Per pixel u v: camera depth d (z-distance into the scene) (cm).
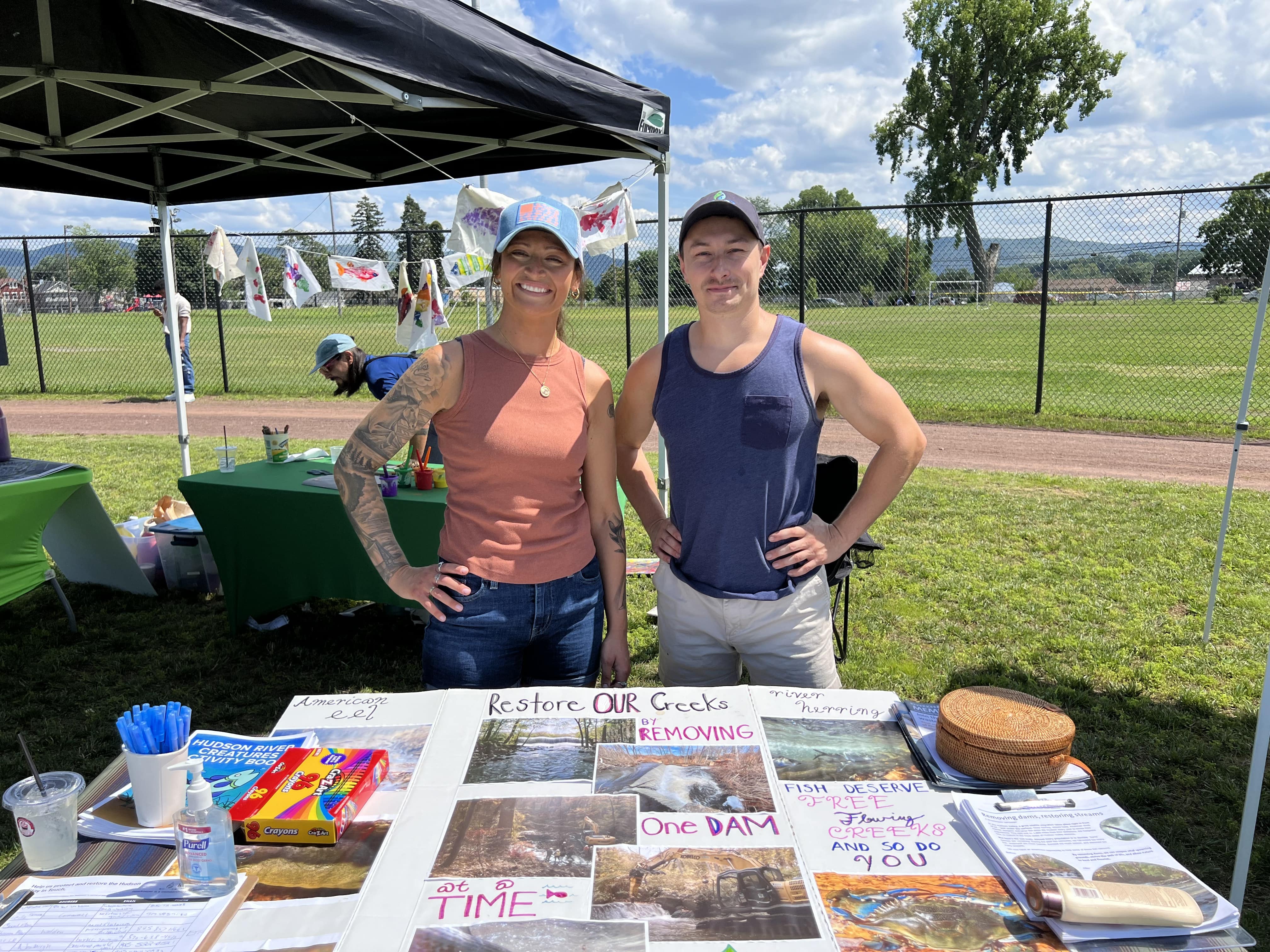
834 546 190
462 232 468
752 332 180
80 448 886
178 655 406
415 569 184
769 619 190
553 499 184
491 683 187
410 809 123
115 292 1723
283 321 2902
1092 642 406
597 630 200
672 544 197
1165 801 284
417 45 240
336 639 420
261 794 121
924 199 3847
